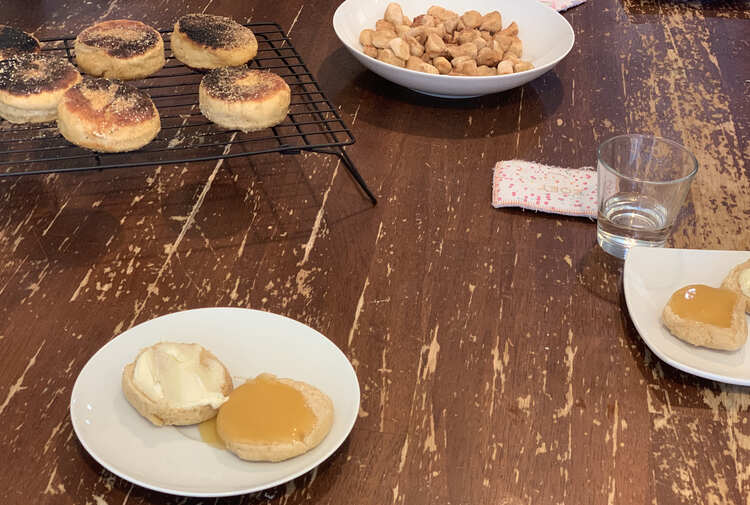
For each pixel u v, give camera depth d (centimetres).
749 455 76
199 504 69
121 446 69
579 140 124
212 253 97
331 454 70
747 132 129
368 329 88
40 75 96
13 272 93
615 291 95
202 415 71
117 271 94
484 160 118
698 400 82
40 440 74
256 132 120
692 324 82
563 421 79
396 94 132
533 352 86
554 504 71
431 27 134
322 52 142
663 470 75
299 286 93
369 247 100
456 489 72
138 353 76
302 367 77
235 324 81
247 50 113
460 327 89
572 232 104
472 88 122
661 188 95
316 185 110
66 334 85
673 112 133
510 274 97
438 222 105
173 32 116
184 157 113
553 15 139
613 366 85
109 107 92
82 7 148
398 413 78
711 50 153
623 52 150
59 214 102
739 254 94
